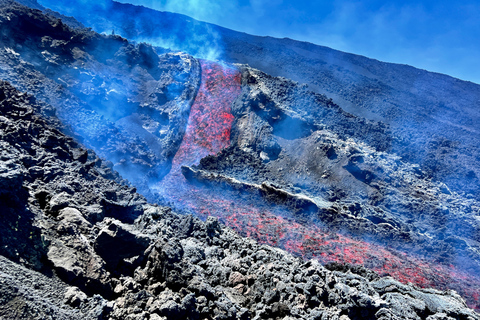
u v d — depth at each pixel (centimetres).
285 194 4528
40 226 1228
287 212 4406
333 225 4266
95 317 1018
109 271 1312
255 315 1390
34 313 888
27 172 1512
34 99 3462
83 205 1586
